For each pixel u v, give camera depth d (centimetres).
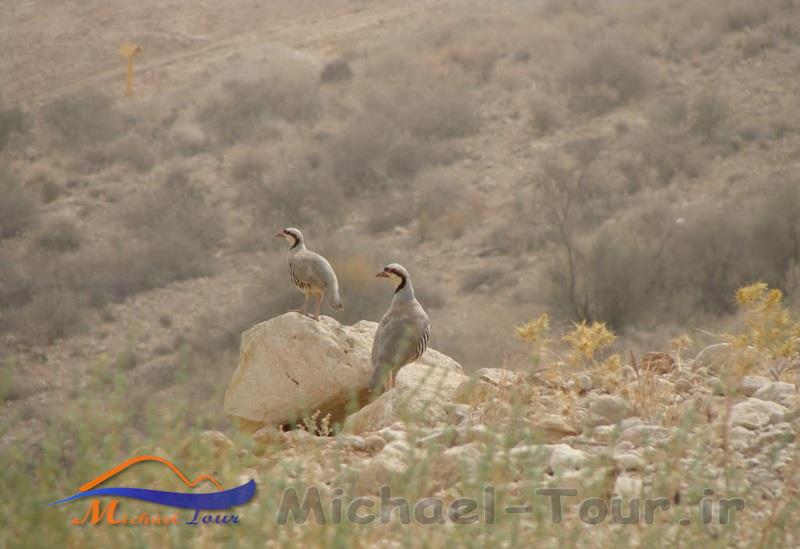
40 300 12331
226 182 15412
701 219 11838
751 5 17238
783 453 2214
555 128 15412
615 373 2822
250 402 3497
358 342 3628
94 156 16288
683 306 10788
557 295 11150
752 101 14850
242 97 17562
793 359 3072
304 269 3819
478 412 2636
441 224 13475
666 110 14775
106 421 1839
